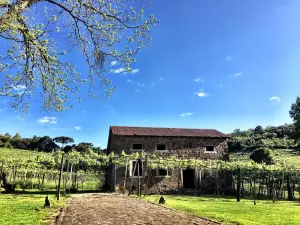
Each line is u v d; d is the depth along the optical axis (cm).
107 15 852
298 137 4381
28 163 2647
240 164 2573
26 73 845
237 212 1269
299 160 4819
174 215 1066
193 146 3134
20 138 7600
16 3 651
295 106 4441
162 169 3002
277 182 2770
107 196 2136
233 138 8025
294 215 1196
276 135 8031
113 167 2870
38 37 812
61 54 866
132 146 2977
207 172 3091
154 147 3028
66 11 834
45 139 7525
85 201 1623
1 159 2486
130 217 1000
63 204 1391
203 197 2486
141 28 875
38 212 1069
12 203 1430
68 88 891
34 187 3222
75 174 3034
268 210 1395
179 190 2958
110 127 3288
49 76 866
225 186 3095
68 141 7731
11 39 778
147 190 2872
